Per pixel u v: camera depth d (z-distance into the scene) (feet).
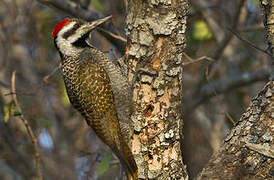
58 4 42.70
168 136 28.45
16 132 51.29
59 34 33.99
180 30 28.07
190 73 54.75
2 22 53.93
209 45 52.31
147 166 28.45
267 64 50.08
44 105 51.96
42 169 51.75
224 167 27.45
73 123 56.34
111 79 32.35
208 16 52.90
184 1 27.94
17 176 51.49
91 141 51.90
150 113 28.68
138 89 28.73
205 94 50.29
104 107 32.17
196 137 50.85
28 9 53.83
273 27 28.27
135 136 28.78
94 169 46.93
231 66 54.03
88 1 43.47
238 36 36.45
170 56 28.25
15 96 36.24
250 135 27.50
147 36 28.17
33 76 52.11
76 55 33.37
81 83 32.65
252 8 52.11
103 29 38.24
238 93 52.11
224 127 49.83
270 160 26.91
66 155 53.11
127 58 29.22
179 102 28.73
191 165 47.91
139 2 28.17
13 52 53.36
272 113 27.30
